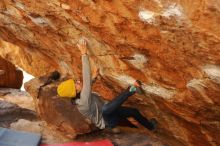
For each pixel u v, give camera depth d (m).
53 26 6.12
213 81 4.73
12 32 7.91
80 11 5.02
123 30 4.87
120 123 6.00
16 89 10.84
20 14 6.40
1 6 6.47
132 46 5.10
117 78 6.29
